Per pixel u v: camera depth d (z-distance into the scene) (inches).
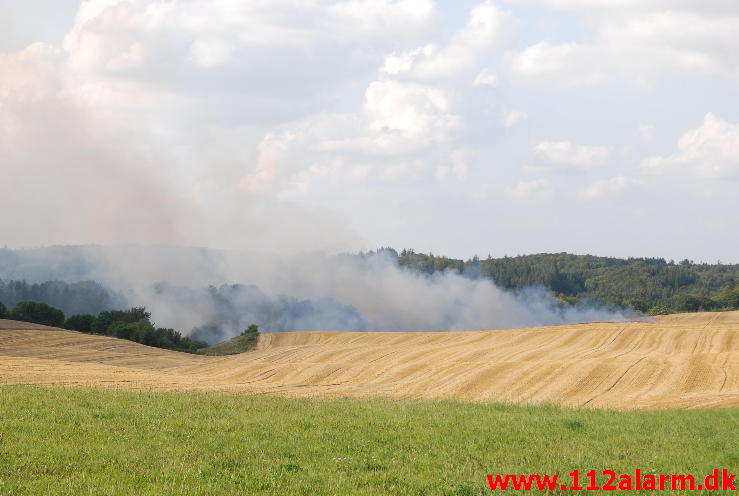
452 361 2182.6
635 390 1598.2
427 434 814.5
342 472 615.2
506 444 778.2
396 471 633.0
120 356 2628.0
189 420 826.2
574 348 2486.5
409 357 2293.3
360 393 1491.1
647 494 593.0
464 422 912.9
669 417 1015.6
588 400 1457.9
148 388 1382.9
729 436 839.7
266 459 647.8
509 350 2439.7
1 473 547.8
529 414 1026.1
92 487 522.0
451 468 655.8
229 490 541.0
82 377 1579.7
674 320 4111.7
